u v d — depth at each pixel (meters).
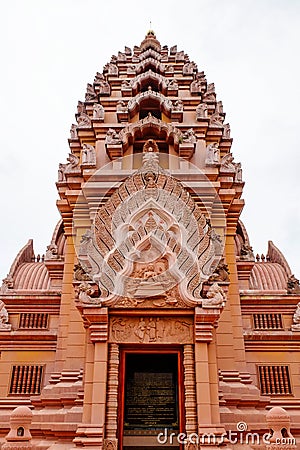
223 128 18.47
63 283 15.38
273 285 18.39
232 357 13.89
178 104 18.53
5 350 15.91
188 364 10.86
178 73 20.67
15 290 16.91
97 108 18.28
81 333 14.21
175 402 11.48
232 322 14.94
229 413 12.19
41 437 11.96
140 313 11.20
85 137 18.12
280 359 15.73
